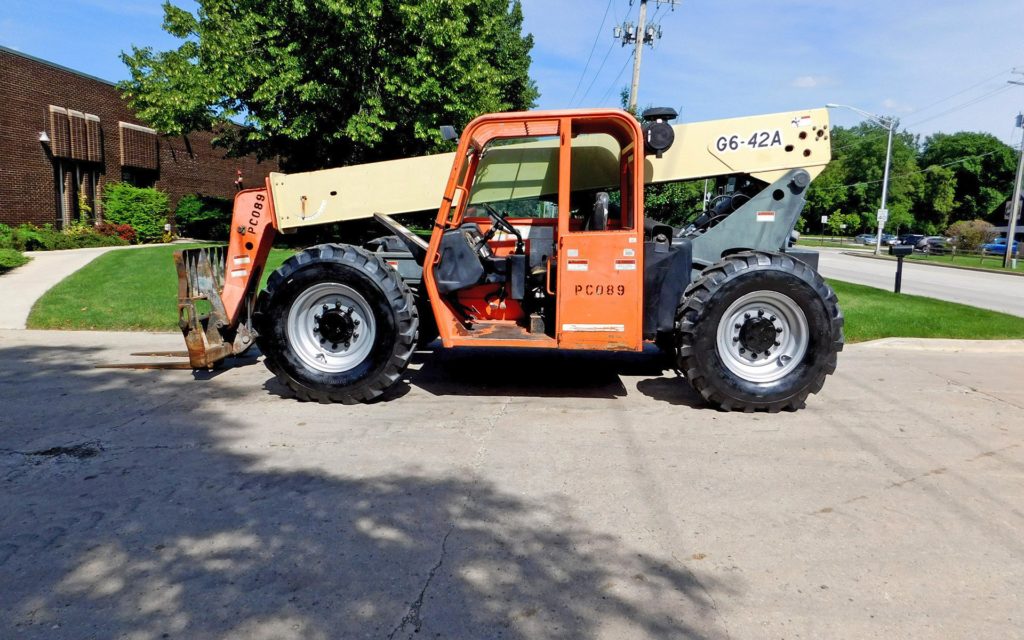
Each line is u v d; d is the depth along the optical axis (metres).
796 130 5.85
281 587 2.79
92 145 21.27
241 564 2.97
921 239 58.84
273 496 3.68
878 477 4.05
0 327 8.76
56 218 20.19
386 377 5.38
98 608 2.63
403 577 2.88
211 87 17.77
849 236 88.69
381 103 18.16
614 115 5.18
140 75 19.58
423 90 17.97
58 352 7.40
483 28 20.72
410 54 18.39
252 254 6.19
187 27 19.09
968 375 6.82
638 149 5.16
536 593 2.76
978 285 20.50
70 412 5.19
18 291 10.78
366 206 6.08
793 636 2.50
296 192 6.07
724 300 5.14
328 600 2.70
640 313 5.20
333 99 17.86
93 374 6.43
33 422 4.93
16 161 18.62
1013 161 83.25
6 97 18.23
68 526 3.31
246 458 4.25
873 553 3.13
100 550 3.08
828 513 3.54
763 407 5.28
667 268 5.39
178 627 2.51
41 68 19.45
